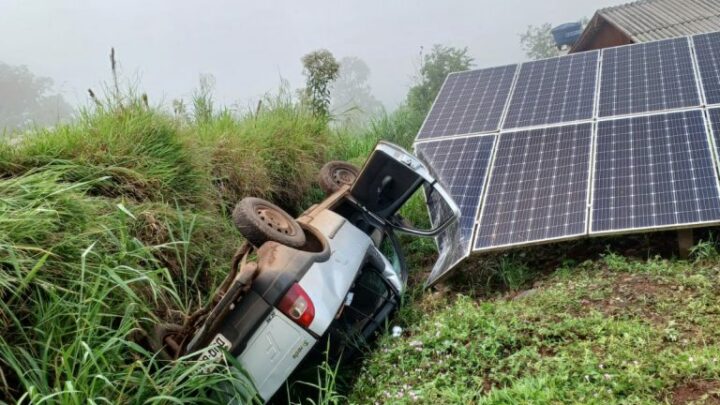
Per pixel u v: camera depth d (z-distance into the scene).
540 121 7.77
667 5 19.69
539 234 6.16
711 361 3.79
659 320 4.66
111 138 6.19
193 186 6.50
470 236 6.49
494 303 5.65
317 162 9.36
